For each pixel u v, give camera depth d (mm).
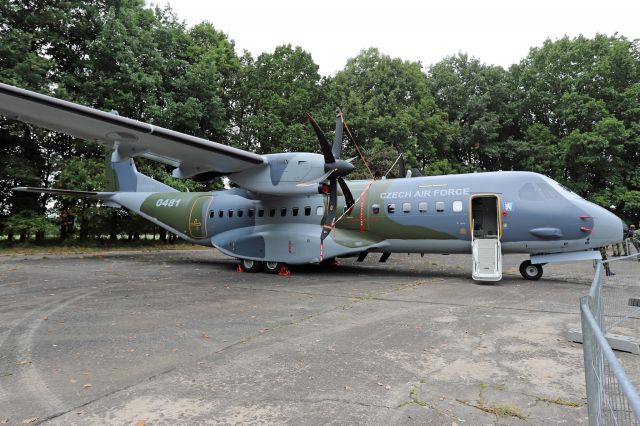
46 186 23109
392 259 18547
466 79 37281
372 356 4648
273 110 28734
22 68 19188
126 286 9984
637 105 29516
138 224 25188
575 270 14172
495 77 36031
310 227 13047
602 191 29281
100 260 16875
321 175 11469
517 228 10898
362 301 8039
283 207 13703
